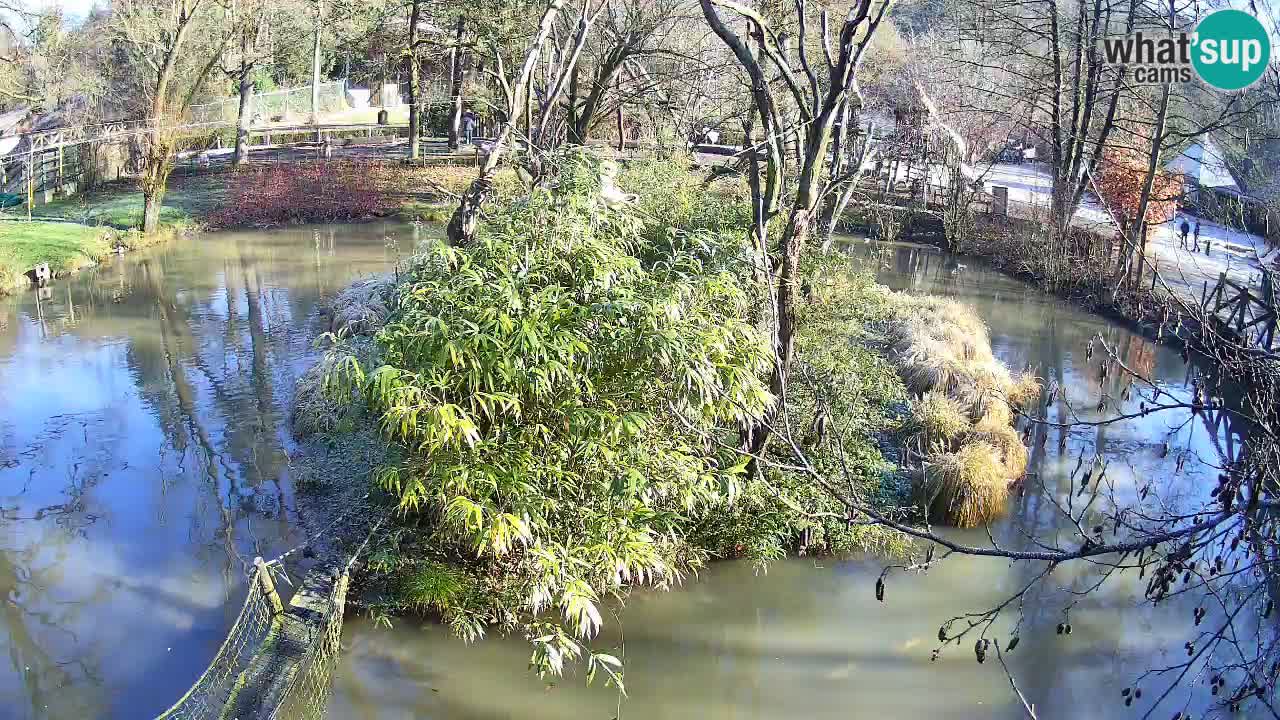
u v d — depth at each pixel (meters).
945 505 9.60
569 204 8.13
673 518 7.85
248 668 6.96
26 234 21.12
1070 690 7.35
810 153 8.87
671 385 7.39
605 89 18.64
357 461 10.22
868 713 7.08
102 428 11.88
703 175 16.94
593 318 7.26
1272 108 11.02
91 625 7.94
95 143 27.73
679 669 7.55
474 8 25.44
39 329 15.93
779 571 8.73
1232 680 7.34
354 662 7.35
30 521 9.65
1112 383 14.11
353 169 29.84
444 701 7.04
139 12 25.88
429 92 38.91
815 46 18.25
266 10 29.94
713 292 8.06
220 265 20.52
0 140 28.36
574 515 7.53
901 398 11.91
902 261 22.69
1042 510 10.06
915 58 26.05
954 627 8.18
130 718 6.80
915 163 27.78
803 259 11.34
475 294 7.29
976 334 14.89
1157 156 16.38
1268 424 4.82
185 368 14.02
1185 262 17.95
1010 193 27.89
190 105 28.14
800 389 9.90
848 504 4.44
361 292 15.45
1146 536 5.95
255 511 9.67
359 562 8.13
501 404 7.04
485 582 8.02
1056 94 21.09
